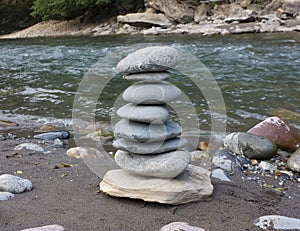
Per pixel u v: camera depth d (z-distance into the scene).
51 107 5.73
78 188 2.52
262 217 2.10
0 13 23.50
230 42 12.63
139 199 2.30
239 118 4.84
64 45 14.44
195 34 15.95
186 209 2.23
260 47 11.14
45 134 4.29
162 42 13.55
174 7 18.48
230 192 2.52
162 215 2.14
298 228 2.02
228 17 17.42
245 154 3.50
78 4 21.62
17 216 2.09
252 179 2.89
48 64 9.94
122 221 2.06
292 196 2.56
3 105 5.91
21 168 2.98
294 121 4.73
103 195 2.40
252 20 16.84
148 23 18.64
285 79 6.98
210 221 2.09
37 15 23.98
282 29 14.93
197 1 19.17
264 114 5.01
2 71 9.02
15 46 15.02
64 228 1.96
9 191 2.40
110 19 21.55
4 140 4.15
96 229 1.97
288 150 3.83
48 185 2.57
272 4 17.59
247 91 6.18
